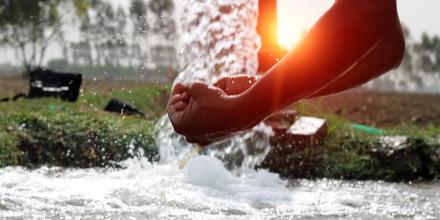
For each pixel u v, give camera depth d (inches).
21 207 141.6
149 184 173.8
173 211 143.8
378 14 66.8
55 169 199.9
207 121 72.1
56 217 134.0
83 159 211.6
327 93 74.0
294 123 228.7
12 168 196.4
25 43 521.3
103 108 302.8
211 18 220.7
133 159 211.8
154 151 217.2
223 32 219.5
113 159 213.2
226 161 205.0
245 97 70.4
